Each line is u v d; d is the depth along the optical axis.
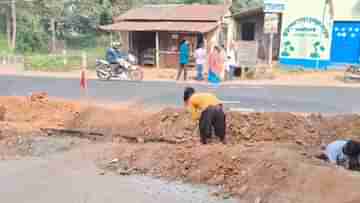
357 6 23.67
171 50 26.66
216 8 28.22
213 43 26.39
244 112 11.04
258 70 21.06
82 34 44.81
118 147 8.91
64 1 43.53
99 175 7.73
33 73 23.23
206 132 8.28
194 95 8.47
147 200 6.62
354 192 5.79
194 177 7.48
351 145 6.70
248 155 7.50
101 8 41.28
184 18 27.02
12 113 12.14
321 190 6.16
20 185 7.21
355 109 12.92
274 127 10.36
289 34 24.67
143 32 27.73
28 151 9.14
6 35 39.62
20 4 40.78
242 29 29.91
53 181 7.41
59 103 12.59
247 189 6.84
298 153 7.57
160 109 12.55
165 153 8.23
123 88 16.97
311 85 18.11
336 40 24.47
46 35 41.25
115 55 20.45
